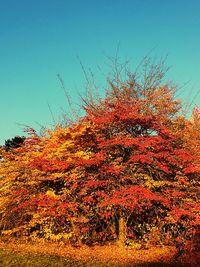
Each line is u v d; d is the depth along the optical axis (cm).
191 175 1947
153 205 1884
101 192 1777
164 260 1666
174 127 2131
